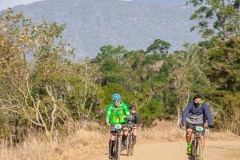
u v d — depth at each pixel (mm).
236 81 67812
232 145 28344
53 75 34469
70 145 22875
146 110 68938
